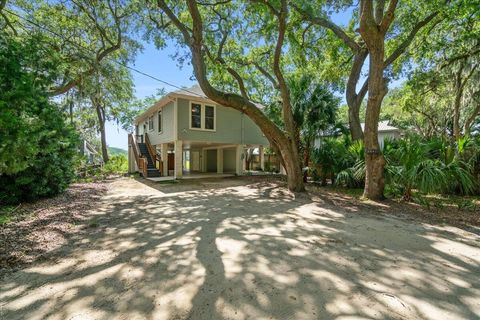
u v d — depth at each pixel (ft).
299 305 7.06
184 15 32.30
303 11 29.66
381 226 14.99
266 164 61.98
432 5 26.05
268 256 10.50
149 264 9.73
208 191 29.14
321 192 28.12
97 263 9.80
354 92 35.96
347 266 9.56
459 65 37.22
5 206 18.97
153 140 53.06
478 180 25.77
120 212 18.42
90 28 38.11
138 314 6.69
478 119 47.21
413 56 36.73
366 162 23.53
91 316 6.60
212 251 11.03
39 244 11.70
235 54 41.55
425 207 20.18
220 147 54.80
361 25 21.09
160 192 28.37
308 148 36.88
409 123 66.28
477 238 12.92
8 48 15.49
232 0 31.32
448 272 9.13
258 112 25.77
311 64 41.22
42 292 7.74
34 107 15.65
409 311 6.81
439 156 24.27
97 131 74.84
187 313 6.73
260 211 18.92
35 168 20.29
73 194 25.38
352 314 6.66
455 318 6.57
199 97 41.22
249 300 7.31
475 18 25.80
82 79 37.09
